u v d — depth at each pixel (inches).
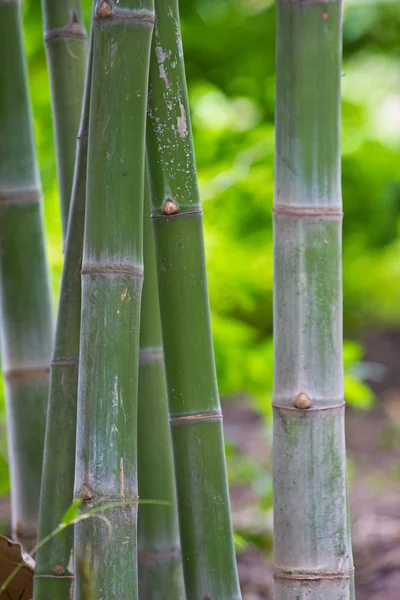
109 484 70.0
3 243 84.3
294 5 72.9
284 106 73.5
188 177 73.5
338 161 73.8
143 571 79.4
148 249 77.3
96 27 70.3
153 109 73.1
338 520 74.1
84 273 70.5
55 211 133.8
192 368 74.0
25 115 84.0
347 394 137.4
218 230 135.6
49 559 75.3
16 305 84.6
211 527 74.5
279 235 73.9
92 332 70.2
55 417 75.5
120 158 70.2
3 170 83.8
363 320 356.8
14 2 83.3
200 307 74.0
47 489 75.7
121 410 70.3
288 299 73.7
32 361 84.8
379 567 124.4
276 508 74.6
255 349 128.3
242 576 122.0
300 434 73.7
